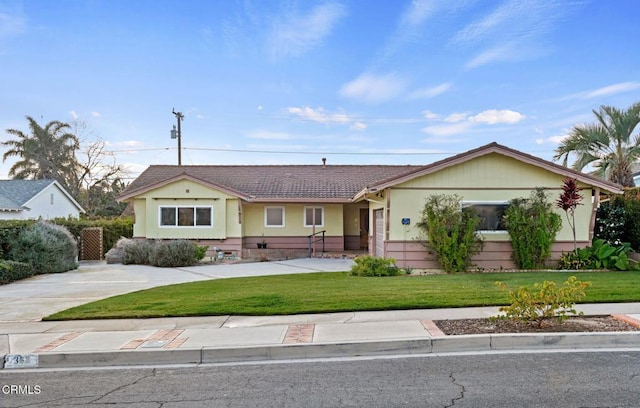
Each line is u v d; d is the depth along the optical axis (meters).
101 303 8.93
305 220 22.75
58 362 5.70
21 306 9.11
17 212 26.59
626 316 7.04
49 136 41.78
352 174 25.53
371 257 13.66
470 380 4.76
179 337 6.39
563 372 4.96
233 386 4.75
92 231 21.67
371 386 4.64
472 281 10.85
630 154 17.89
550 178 14.15
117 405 4.27
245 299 8.88
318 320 7.28
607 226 15.14
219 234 20.70
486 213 14.15
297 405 4.18
